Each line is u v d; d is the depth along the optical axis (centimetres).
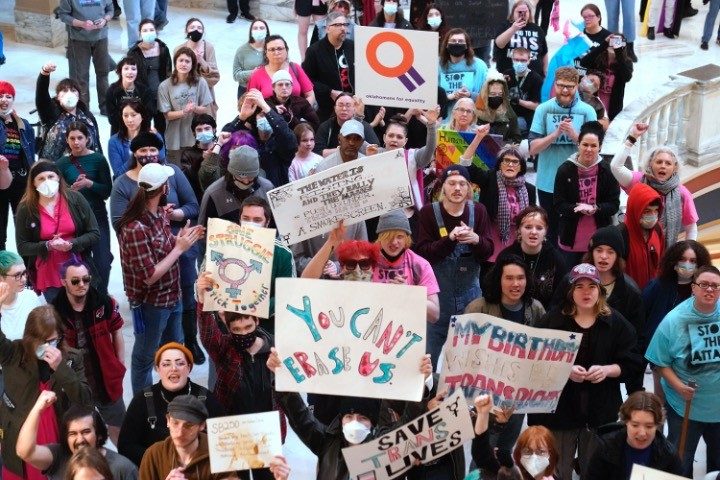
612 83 1279
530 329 687
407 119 1101
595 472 684
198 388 702
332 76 1234
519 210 933
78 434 655
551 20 1648
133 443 698
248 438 622
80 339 781
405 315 645
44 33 1670
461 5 1364
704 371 745
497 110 1155
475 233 850
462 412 635
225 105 1485
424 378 646
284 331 652
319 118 1248
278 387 652
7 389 727
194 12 1831
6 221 1084
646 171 901
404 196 776
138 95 1223
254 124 1001
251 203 789
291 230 779
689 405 742
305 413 661
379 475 645
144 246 817
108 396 796
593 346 732
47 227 897
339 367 649
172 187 935
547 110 1083
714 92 1366
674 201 896
